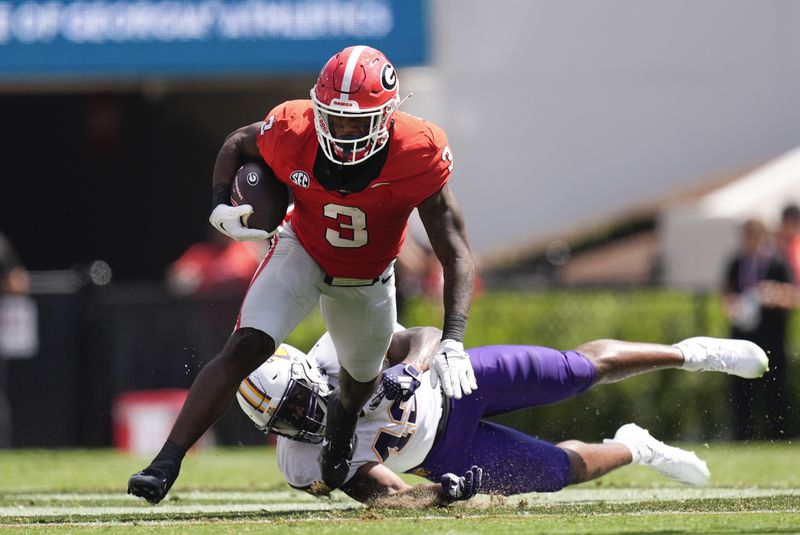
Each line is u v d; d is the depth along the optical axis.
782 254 32.41
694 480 17.98
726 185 48.44
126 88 49.00
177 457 13.96
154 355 34.03
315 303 14.91
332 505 17.33
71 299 34.00
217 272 34.22
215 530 13.50
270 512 15.91
